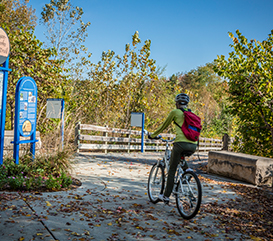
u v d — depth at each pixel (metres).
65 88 11.18
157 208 4.60
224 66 9.66
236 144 10.98
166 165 4.73
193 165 10.90
